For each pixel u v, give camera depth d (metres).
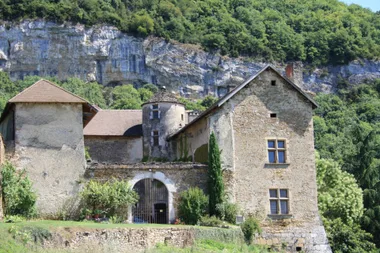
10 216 27.08
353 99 101.44
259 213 31.75
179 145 39.22
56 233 23.19
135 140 41.44
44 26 111.81
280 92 33.41
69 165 30.42
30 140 30.14
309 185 32.66
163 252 24.16
